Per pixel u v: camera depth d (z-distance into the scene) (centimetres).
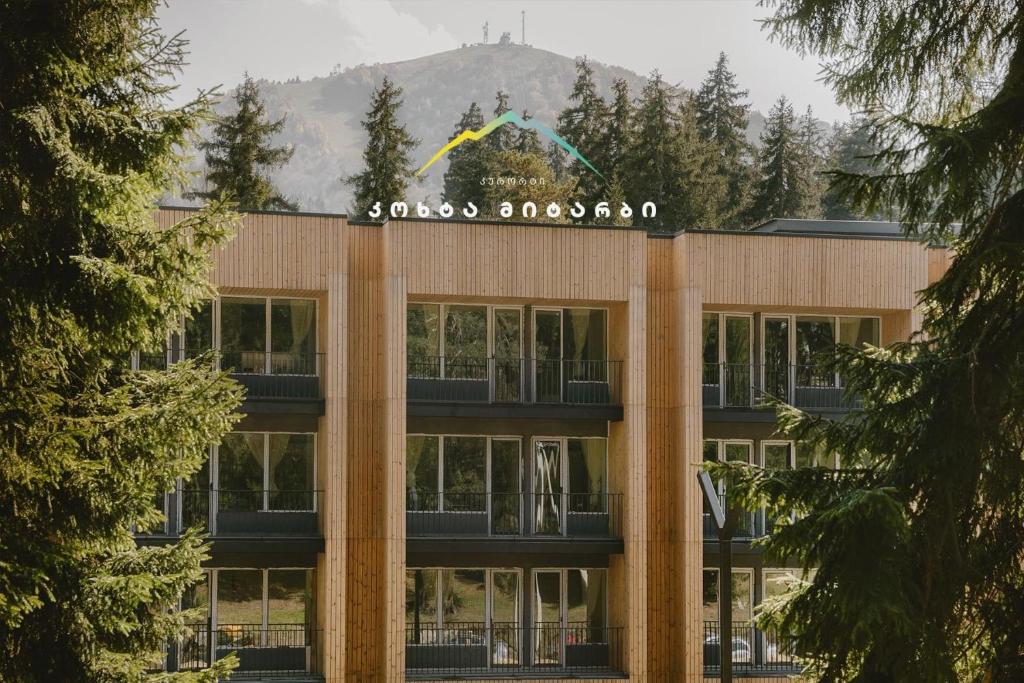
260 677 3059
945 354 1543
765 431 3378
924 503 1496
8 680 1546
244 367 3178
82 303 1504
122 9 1586
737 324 3434
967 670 1559
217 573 3116
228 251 3030
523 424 3272
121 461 1550
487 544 3158
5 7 1491
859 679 1474
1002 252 1448
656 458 3288
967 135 1434
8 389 1449
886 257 3344
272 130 6612
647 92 7181
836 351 1586
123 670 1661
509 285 3158
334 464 3038
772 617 1552
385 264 3122
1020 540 1532
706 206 6894
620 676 3153
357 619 3103
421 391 3269
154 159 1625
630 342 3206
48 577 1469
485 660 3219
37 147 1497
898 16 1484
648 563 3262
